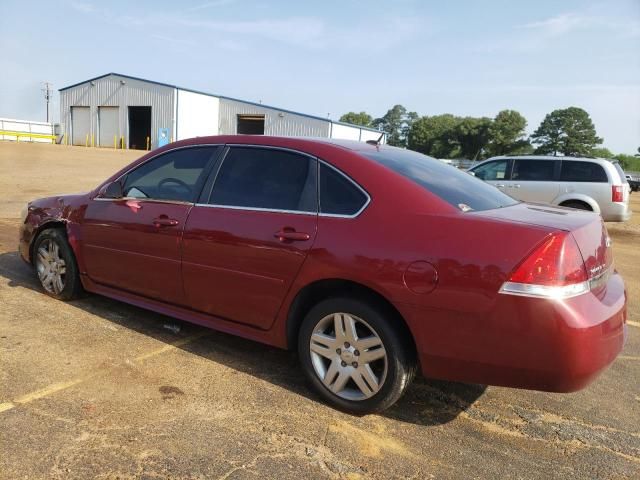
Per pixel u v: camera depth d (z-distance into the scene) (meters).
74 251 4.80
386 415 3.32
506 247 2.78
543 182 12.05
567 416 3.42
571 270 2.73
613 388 3.86
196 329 4.58
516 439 3.12
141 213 4.23
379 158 3.56
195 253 3.85
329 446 2.94
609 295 3.04
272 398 3.44
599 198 11.55
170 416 3.15
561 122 98.69
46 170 20.89
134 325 4.57
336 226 3.26
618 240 11.77
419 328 2.95
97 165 24.73
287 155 3.68
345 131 44.59
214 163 3.99
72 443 2.83
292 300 3.43
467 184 3.74
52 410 3.14
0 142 37.88
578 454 2.99
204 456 2.78
